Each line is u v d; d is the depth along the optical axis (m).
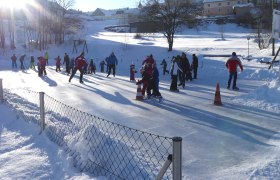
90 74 27.31
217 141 8.01
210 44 51.75
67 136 7.28
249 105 12.22
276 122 9.77
